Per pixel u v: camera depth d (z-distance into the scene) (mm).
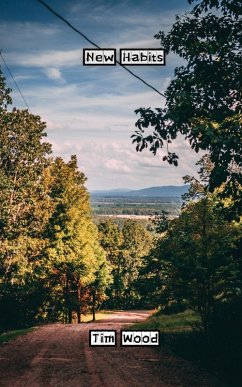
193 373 9461
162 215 17000
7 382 8711
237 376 8695
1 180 31031
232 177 8586
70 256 40281
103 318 52000
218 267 12898
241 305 12477
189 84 9336
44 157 35031
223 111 9211
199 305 13484
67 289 42656
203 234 13328
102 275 51375
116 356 11984
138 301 78562
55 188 42719
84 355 12281
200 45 9273
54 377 9148
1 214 31422
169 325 20438
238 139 7902
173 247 13812
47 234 40969
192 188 20188
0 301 28516
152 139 9398
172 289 13648
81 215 43219
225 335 11211
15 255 34406
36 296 34438
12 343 15688
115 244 78750
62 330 21109
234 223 13242
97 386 8281
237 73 9164
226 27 9359
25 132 33438
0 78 29797
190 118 9109
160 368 10078
